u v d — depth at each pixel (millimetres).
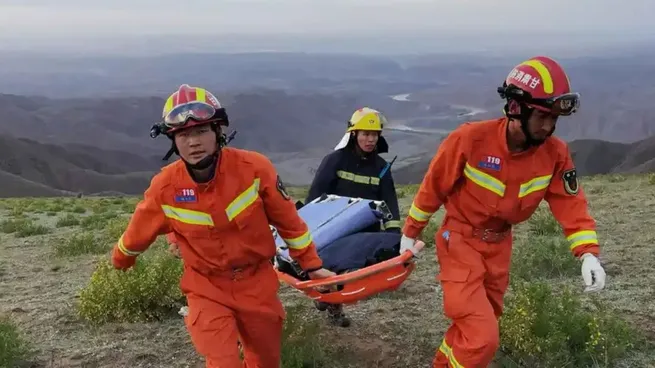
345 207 5625
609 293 6941
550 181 4434
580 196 4434
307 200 6211
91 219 19250
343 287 4574
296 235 4324
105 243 13328
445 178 4473
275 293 4363
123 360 5762
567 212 4430
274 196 4137
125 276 6973
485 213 4406
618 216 11891
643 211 12250
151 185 4172
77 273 10062
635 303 6570
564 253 8289
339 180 6195
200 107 3828
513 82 4078
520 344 5184
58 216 22953
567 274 7867
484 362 4242
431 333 6090
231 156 4062
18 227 17484
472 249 4504
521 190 4324
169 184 4078
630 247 9094
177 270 7223
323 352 5531
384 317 6555
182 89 3980
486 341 4188
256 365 4598
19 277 10070
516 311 5367
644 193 15273
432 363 5375
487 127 4340
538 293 5660
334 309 6227
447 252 4590
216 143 4000
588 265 4223
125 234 4352
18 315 7309
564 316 5500
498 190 4336
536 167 4301
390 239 5270
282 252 5066
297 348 5438
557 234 10414
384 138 6254
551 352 5164
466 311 4305
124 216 20172
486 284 4621
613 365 5188
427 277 8188
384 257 5082
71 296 8156
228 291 4215
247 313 4238
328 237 5324
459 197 4523
